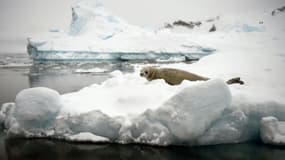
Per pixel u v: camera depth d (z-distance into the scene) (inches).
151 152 126.3
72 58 1191.6
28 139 144.1
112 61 1259.8
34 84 455.5
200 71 287.0
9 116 156.8
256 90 182.5
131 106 147.8
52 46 1189.7
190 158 120.1
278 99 150.0
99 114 139.9
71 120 142.2
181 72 209.3
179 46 1226.0
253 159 118.3
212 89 130.8
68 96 170.1
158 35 1323.8
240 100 139.5
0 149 132.1
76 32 1637.6
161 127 131.8
